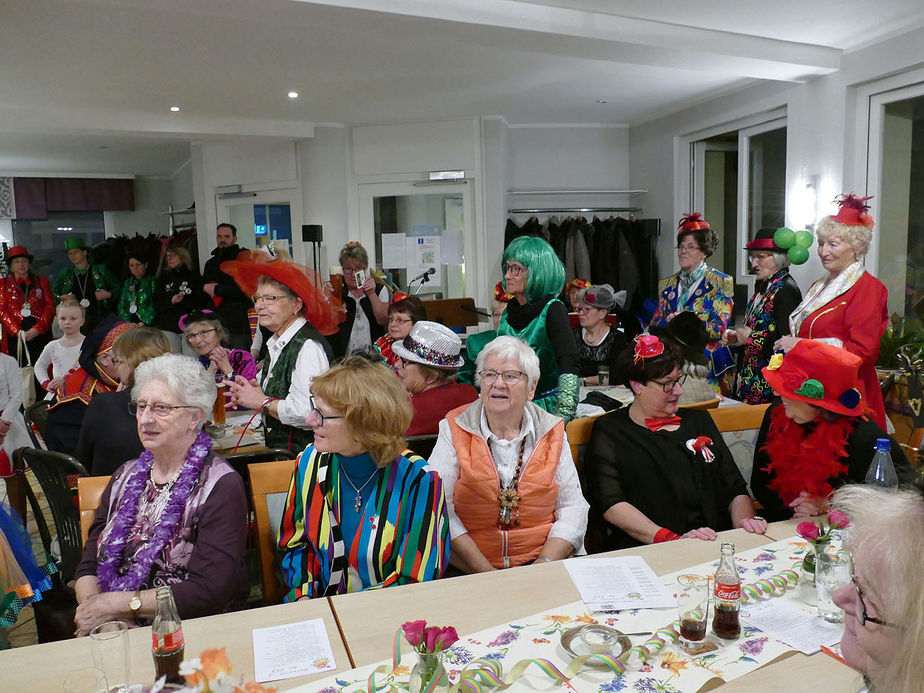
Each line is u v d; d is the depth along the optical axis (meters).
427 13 3.19
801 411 2.05
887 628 0.87
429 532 1.77
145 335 2.61
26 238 9.60
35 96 5.24
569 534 2.07
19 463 2.83
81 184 9.60
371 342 5.38
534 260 2.84
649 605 1.53
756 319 3.88
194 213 7.85
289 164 6.83
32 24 3.66
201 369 1.87
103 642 1.22
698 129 6.03
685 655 1.34
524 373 2.05
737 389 4.01
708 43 3.95
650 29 3.77
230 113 6.04
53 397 3.70
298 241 6.89
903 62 3.98
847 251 3.38
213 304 6.36
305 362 2.50
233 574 1.73
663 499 2.21
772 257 3.92
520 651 1.36
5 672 1.30
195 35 3.90
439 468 2.12
